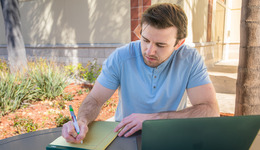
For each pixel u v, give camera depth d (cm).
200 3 579
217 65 838
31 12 735
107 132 119
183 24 115
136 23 535
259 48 247
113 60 144
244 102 266
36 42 745
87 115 129
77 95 500
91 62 634
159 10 110
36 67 514
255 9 238
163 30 108
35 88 462
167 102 146
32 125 323
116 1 564
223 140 79
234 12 1096
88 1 613
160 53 118
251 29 244
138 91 144
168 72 139
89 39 632
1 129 320
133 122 120
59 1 666
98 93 144
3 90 395
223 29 1031
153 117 122
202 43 602
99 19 602
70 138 107
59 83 486
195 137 77
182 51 145
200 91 143
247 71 257
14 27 558
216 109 134
